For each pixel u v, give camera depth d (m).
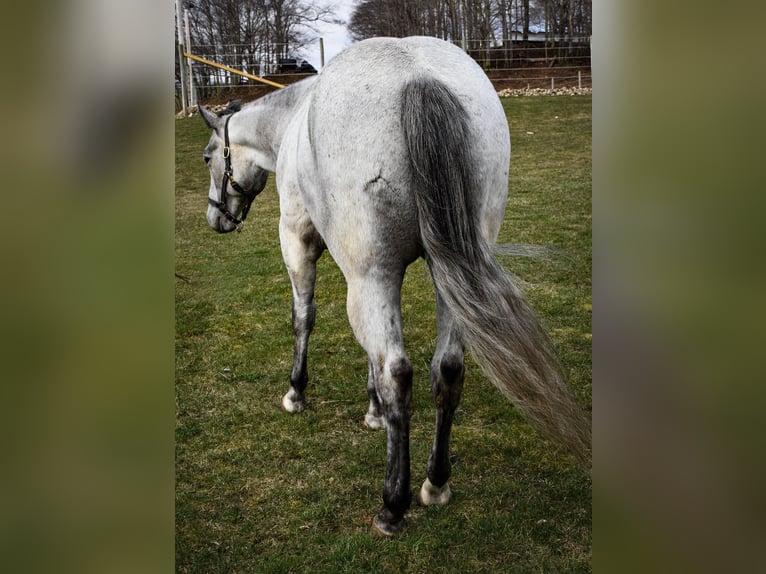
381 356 1.77
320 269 4.59
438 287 1.67
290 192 2.55
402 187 1.67
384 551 1.91
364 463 2.44
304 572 1.87
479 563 1.83
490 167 1.77
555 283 3.83
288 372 3.20
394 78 1.70
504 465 2.33
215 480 2.34
